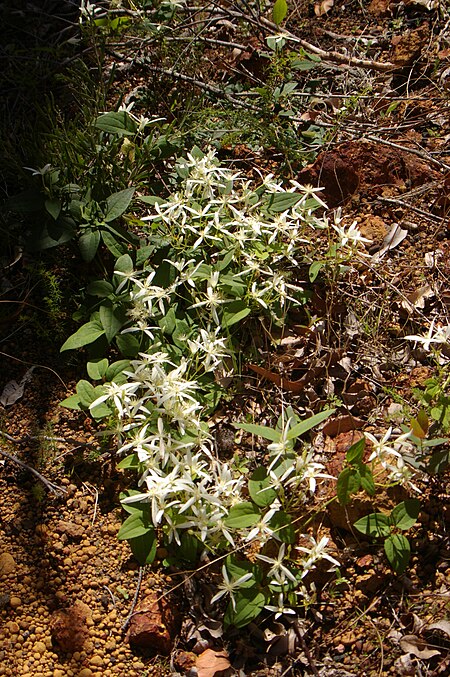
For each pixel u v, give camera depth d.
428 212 0.88
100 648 0.65
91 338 0.76
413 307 0.81
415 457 0.68
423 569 0.67
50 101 0.96
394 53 1.03
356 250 0.80
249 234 0.81
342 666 0.63
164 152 0.88
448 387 0.74
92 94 0.95
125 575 0.69
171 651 0.65
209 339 0.73
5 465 0.75
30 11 1.10
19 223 0.88
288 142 0.93
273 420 0.76
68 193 0.82
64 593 0.68
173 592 0.68
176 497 0.67
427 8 1.06
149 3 1.05
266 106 0.94
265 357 0.80
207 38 1.08
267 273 0.78
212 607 0.67
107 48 1.03
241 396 0.78
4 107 1.00
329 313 0.81
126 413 0.69
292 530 0.65
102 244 0.88
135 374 0.70
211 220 0.83
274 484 0.65
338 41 1.07
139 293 0.74
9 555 0.70
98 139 0.87
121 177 0.86
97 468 0.75
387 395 0.77
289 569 0.66
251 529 0.66
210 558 0.69
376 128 0.95
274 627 0.65
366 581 0.66
